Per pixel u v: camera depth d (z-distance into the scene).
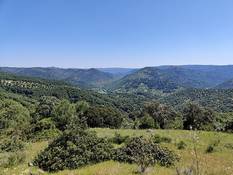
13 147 24.03
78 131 18.38
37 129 37.38
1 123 62.72
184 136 31.36
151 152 17.48
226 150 28.09
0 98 114.44
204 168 15.82
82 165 16.38
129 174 13.57
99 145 17.73
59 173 14.89
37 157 17.62
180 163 17.56
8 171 15.83
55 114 41.12
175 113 64.12
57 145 17.58
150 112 64.62
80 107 58.47
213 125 55.69
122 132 35.50
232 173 14.87
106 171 14.18
